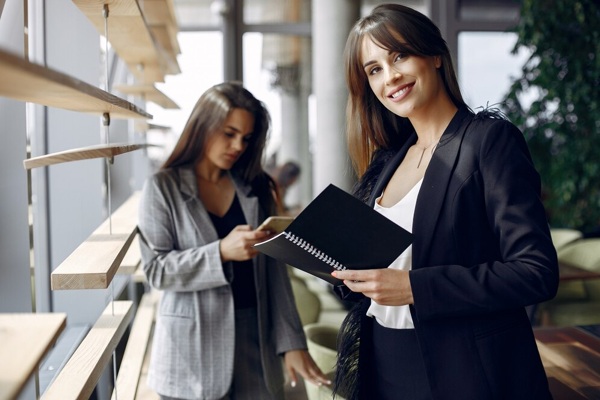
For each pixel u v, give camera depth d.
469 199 1.42
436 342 1.43
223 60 7.00
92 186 3.09
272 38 7.07
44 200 3.06
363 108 1.76
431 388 1.42
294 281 3.22
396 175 1.65
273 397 2.03
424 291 1.37
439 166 1.47
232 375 1.93
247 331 2.01
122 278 3.98
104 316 1.68
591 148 5.77
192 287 1.93
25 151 1.83
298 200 7.23
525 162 1.40
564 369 2.19
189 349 1.94
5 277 1.84
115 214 2.58
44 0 2.85
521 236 1.34
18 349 0.79
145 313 3.60
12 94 0.96
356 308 1.69
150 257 1.97
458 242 1.43
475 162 1.43
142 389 2.30
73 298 3.12
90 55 2.89
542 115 5.95
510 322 1.42
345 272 1.43
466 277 1.36
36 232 3.06
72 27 2.88
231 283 2.01
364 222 1.38
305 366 2.05
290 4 7.07
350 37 1.65
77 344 2.73
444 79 1.57
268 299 2.09
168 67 3.83
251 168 2.14
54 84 0.81
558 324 3.94
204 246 1.94
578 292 4.54
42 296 3.08
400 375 1.53
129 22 1.99
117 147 1.48
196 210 2.00
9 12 1.55
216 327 1.95
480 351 1.40
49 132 3.04
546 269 1.32
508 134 1.42
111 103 1.18
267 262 2.11
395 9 1.53
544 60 5.77
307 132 7.18
